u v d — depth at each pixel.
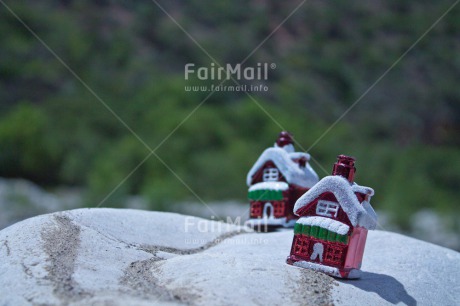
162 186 30.53
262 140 39.88
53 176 37.34
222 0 58.91
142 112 42.41
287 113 44.06
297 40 56.03
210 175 34.41
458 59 55.69
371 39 57.38
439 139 48.78
